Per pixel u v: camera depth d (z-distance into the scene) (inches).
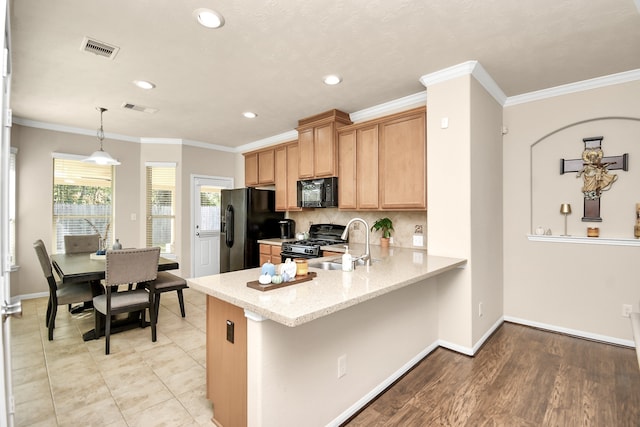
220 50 94.9
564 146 122.9
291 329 62.4
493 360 101.0
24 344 113.3
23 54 97.3
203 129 186.9
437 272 86.8
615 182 113.2
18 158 165.3
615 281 112.0
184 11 76.5
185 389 85.5
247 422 61.5
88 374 92.9
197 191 220.1
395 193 127.3
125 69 107.7
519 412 75.2
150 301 116.3
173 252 213.8
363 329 79.5
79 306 152.9
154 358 103.1
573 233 121.0
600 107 113.7
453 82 106.3
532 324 128.3
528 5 73.9
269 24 81.7
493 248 124.1
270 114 157.5
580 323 118.4
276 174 190.9
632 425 70.3
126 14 77.7
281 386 60.5
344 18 79.2
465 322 105.1
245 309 57.4
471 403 78.8
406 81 117.0
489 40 89.0
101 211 193.8
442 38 88.2
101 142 174.6
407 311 95.6
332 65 104.4
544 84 119.3
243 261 187.2
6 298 45.1
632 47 92.3
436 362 100.3
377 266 91.2
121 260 108.2
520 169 130.2
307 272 75.5
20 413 74.9
